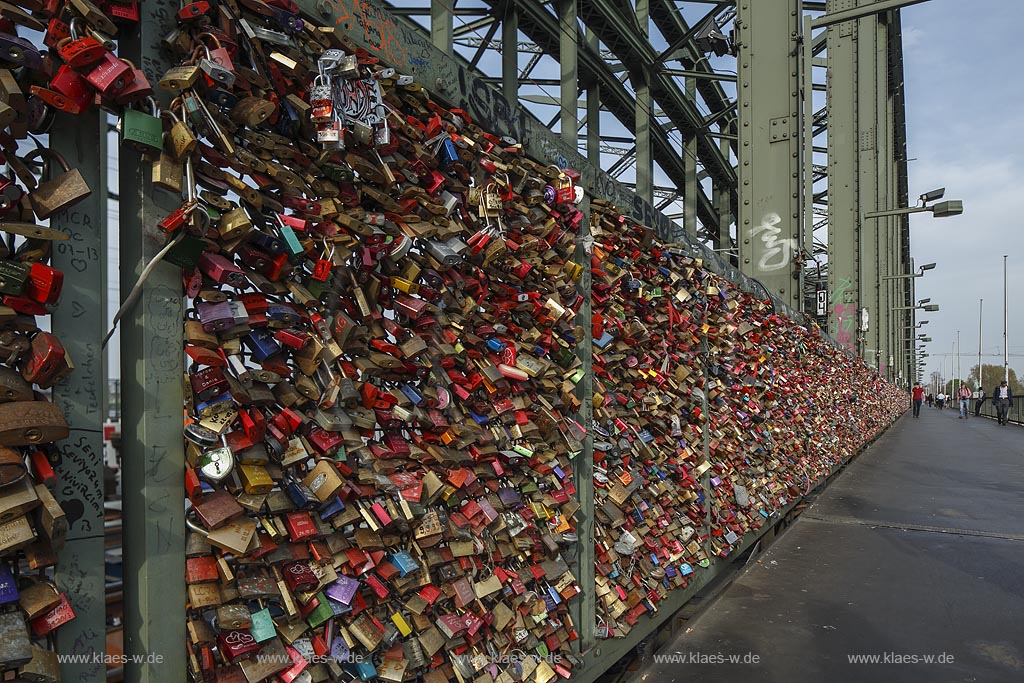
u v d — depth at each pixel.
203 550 1.31
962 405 37.28
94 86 1.11
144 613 1.23
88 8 1.12
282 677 1.42
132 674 1.23
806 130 16.61
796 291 10.35
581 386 2.98
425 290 1.93
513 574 2.30
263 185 1.45
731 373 5.39
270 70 1.47
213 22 1.36
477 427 2.15
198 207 1.22
